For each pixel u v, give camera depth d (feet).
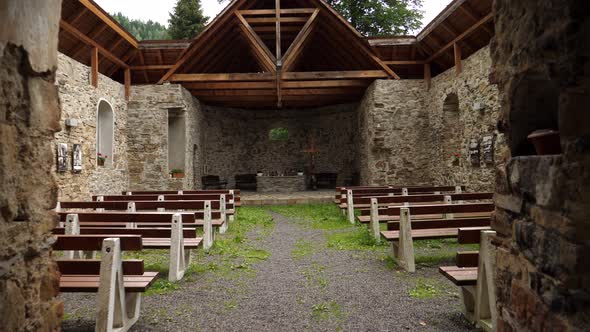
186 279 13.33
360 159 47.62
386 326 9.36
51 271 5.87
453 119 36.24
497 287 6.52
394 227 14.80
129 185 38.55
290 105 55.11
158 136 38.45
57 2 6.01
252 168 57.31
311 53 47.34
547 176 4.86
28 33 5.26
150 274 9.74
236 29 40.09
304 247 18.53
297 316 10.04
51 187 5.90
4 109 4.81
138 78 41.14
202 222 18.54
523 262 5.57
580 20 4.34
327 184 53.83
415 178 39.47
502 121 6.39
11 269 4.86
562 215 4.53
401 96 39.47
